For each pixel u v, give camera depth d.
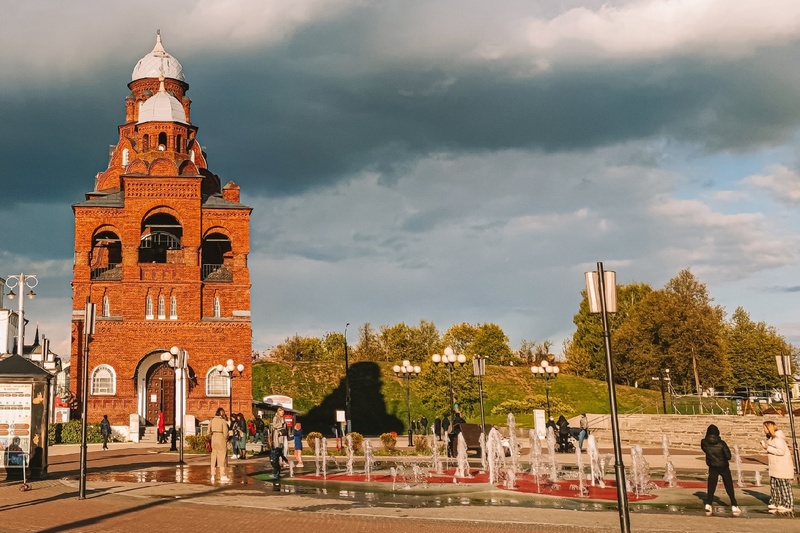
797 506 20.28
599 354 107.75
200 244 61.38
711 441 18.84
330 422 80.75
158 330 59.59
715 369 88.62
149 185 61.16
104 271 61.59
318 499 20.88
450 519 17.00
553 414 70.75
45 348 66.25
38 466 24.83
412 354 126.88
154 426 57.59
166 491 22.61
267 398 66.00
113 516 17.45
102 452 42.72
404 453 43.91
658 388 96.56
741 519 17.47
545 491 23.56
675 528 16.05
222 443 25.70
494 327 126.94
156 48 76.44
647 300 95.12
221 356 60.25
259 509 18.66
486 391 89.38
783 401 67.62
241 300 61.53
